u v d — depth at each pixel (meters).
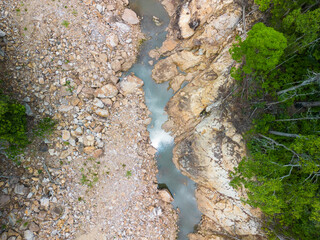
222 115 17.45
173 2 20.44
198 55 19.55
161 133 20.41
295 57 14.55
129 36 20.36
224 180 17.28
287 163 13.63
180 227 19.95
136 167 19.23
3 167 15.70
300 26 12.12
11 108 13.28
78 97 18.19
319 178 12.93
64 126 17.53
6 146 15.38
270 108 15.28
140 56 20.59
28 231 15.75
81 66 18.42
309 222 13.02
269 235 15.60
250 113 15.97
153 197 19.41
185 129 19.77
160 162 20.27
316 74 12.19
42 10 17.53
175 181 20.16
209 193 18.80
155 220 18.94
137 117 19.92
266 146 14.48
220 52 18.73
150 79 20.61
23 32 17.09
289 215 14.19
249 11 17.31
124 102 19.78
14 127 13.31
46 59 17.45
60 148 17.31
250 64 12.13
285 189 13.16
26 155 16.38
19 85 16.69
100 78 19.06
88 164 18.02
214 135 17.61
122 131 19.33
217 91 17.92
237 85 16.73
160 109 20.53
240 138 16.50
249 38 11.60
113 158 18.77
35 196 16.27
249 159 13.94
